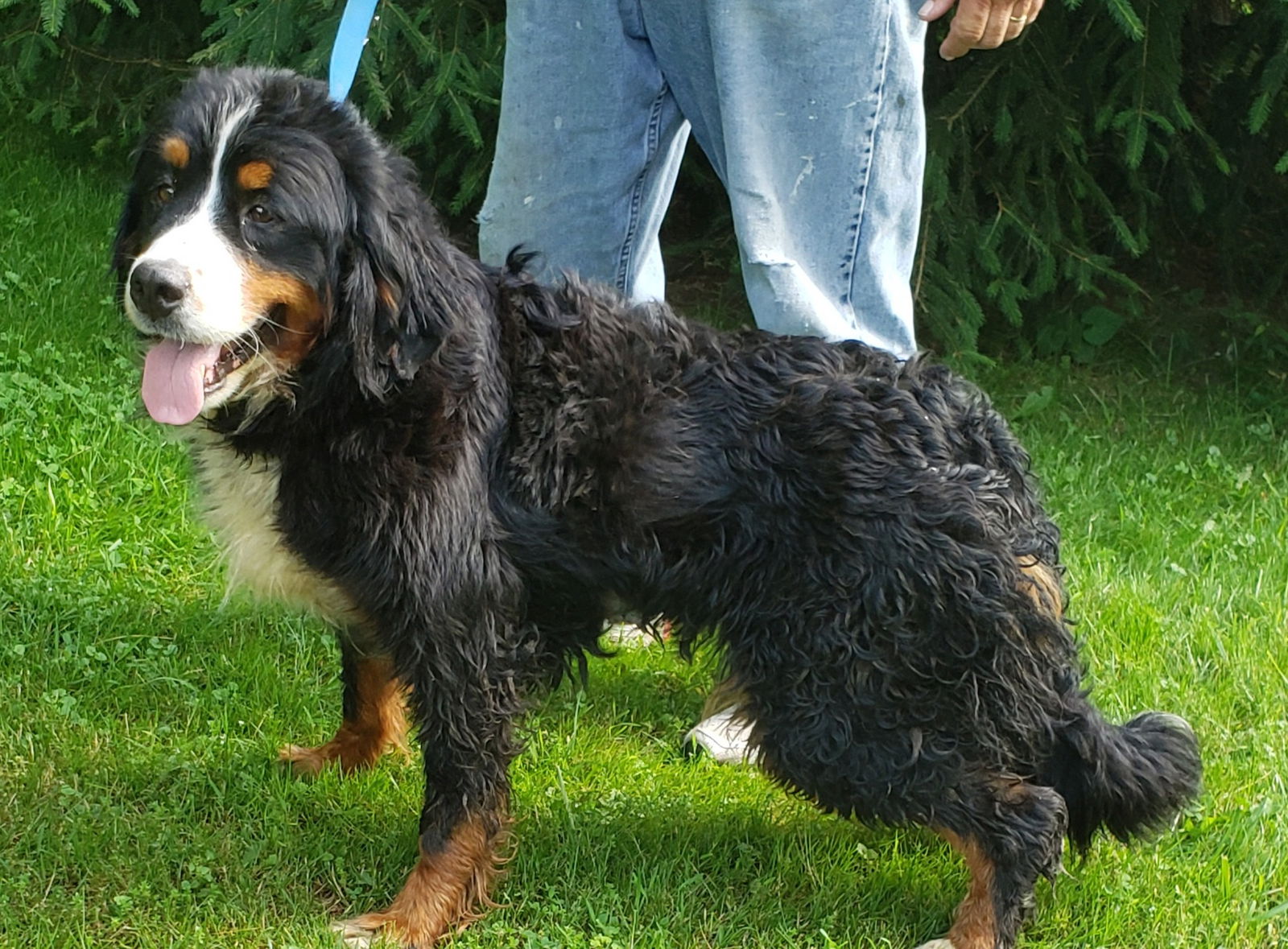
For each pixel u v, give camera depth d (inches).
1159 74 282.5
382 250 135.9
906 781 141.8
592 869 154.0
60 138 341.7
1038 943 148.3
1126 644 205.0
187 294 129.6
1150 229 334.6
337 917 145.8
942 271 292.7
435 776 143.9
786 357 146.7
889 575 137.4
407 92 281.3
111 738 167.2
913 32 163.2
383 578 138.6
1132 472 271.4
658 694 192.9
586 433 142.3
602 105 177.8
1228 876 155.7
